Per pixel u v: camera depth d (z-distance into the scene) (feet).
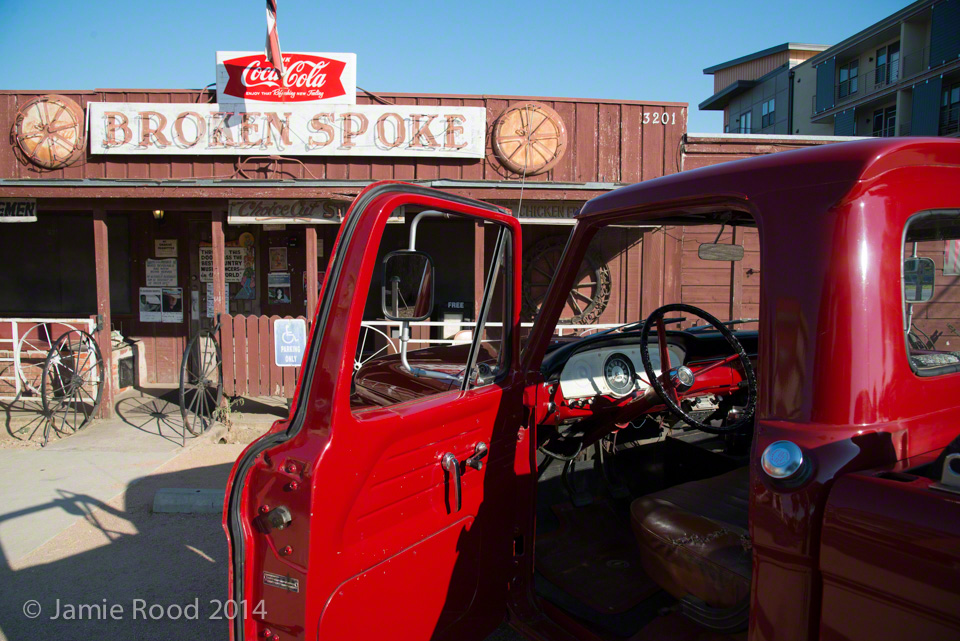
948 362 4.70
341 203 21.39
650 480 10.74
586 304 26.37
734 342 7.24
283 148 22.36
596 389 8.68
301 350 20.21
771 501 4.08
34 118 22.44
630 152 23.65
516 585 7.29
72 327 23.43
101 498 14.57
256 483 4.86
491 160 23.07
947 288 4.72
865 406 4.05
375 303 26.23
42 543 12.27
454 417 6.09
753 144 24.14
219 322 20.61
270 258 27.55
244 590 4.86
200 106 22.21
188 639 9.19
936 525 3.22
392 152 22.49
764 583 4.16
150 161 22.80
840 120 93.30
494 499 6.86
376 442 5.10
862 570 3.54
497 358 7.64
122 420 21.44
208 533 12.78
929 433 4.33
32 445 18.54
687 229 25.13
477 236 21.56
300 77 22.18
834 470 3.84
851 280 4.08
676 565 6.72
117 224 27.55
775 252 4.41
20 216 21.50
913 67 81.41
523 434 7.36
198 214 27.50
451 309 26.13
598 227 6.71
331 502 4.71
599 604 7.43
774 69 111.65
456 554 6.28
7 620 9.61
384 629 5.40
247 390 20.58
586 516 9.59
